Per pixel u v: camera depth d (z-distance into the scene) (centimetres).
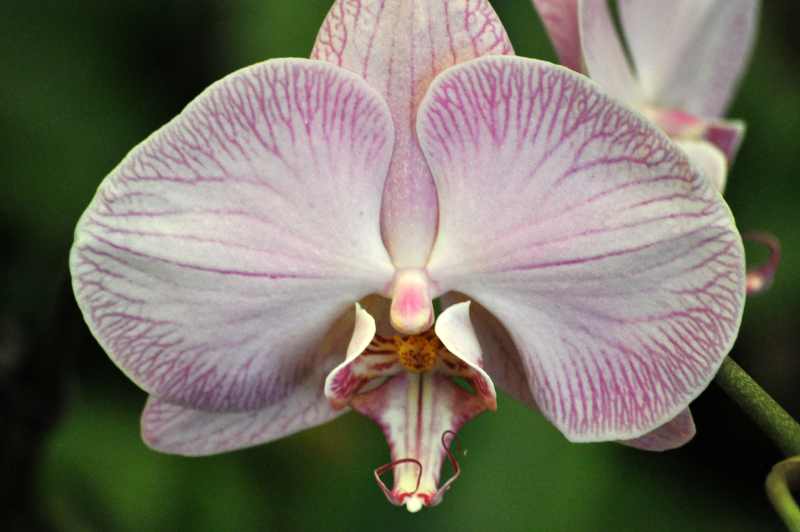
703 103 52
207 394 43
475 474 51
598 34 48
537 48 53
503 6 54
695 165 41
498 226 42
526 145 42
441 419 43
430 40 42
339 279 43
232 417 45
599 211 42
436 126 42
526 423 52
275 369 43
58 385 50
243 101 41
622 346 42
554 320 43
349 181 42
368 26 42
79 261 42
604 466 53
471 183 42
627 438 43
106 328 42
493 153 42
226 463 54
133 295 42
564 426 43
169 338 42
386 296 43
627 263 42
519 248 42
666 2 51
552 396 43
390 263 43
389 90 42
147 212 42
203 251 42
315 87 41
